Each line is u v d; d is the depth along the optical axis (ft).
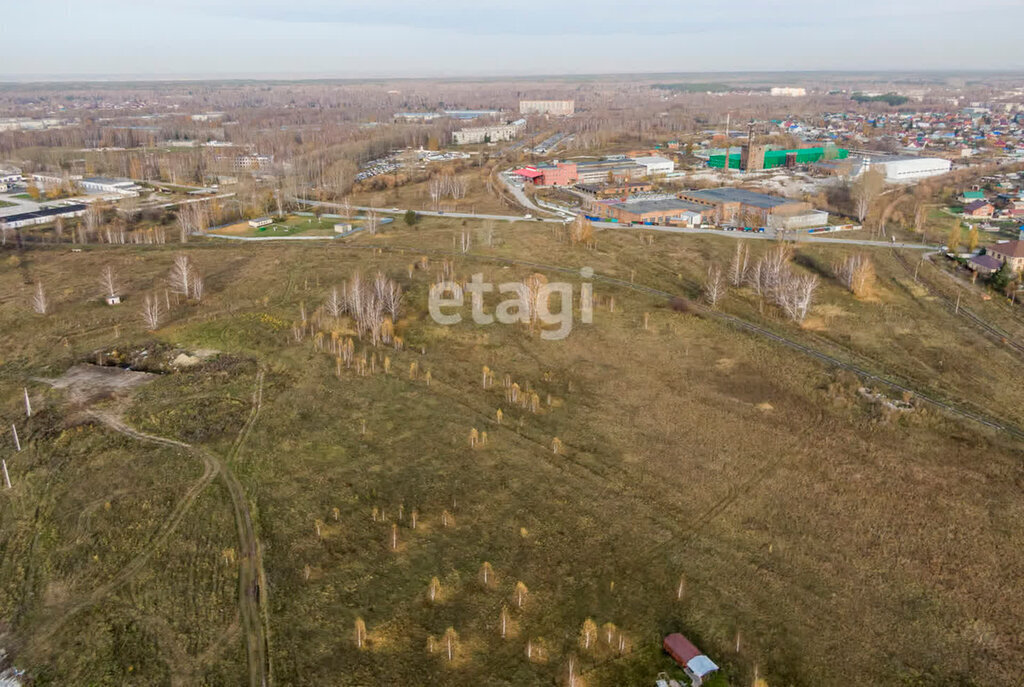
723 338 409.08
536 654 195.93
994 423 319.88
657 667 191.83
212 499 261.85
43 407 330.13
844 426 317.22
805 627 205.67
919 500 264.11
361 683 185.57
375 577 224.74
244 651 195.31
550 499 265.13
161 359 386.93
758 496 267.18
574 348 400.06
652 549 238.07
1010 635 202.49
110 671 188.44
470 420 322.14
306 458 290.56
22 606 211.82
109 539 240.32
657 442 305.32
